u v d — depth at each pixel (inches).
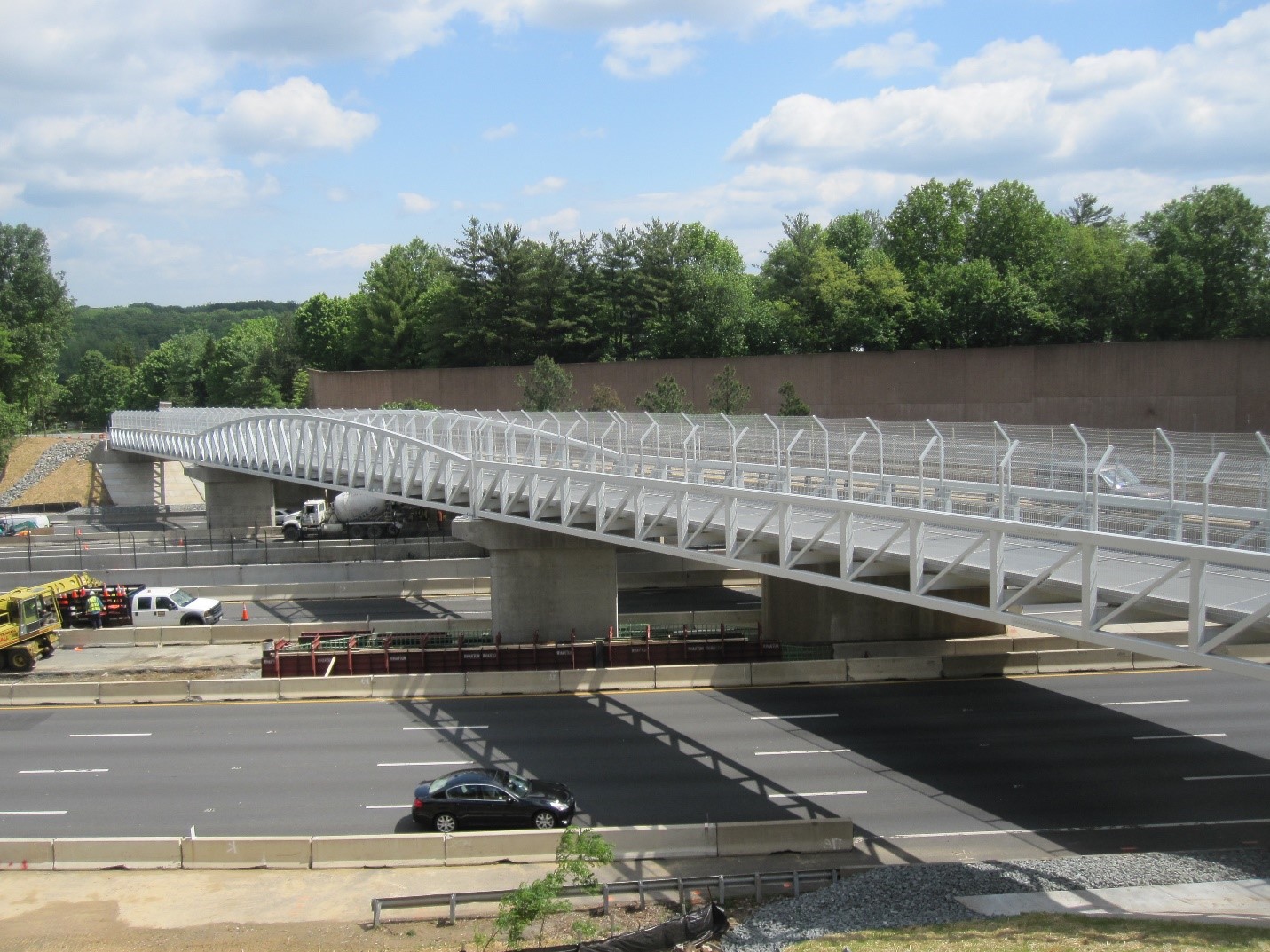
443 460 1525.6
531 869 864.3
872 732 1179.9
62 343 4431.6
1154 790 999.6
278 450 2095.2
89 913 808.9
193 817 972.6
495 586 1541.6
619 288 3907.5
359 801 1000.9
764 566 983.6
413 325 4525.1
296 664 1446.9
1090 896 753.6
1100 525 898.1
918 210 4062.5
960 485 977.5
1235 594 717.3
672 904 794.8
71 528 2979.8
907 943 683.4
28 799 1023.6
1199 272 3090.6
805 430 1253.7
